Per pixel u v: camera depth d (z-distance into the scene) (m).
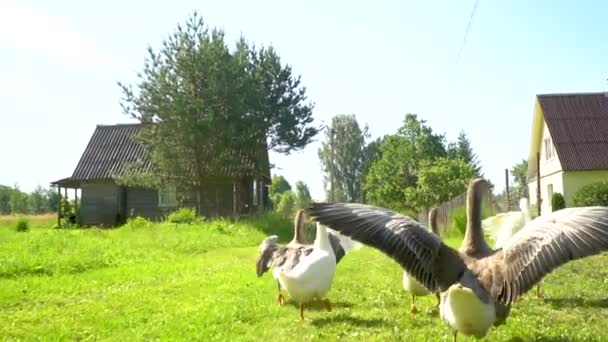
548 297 8.86
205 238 21.81
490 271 4.23
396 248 3.58
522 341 6.26
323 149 94.00
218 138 30.11
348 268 13.09
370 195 53.81
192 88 30.17
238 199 34.31
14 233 22.94
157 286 11.28
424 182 38.56
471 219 5.20
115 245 18.20
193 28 30.31
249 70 31.78
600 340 6.23
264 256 8.46
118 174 35.56
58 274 13.14
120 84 30.28
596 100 37.88
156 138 30.97
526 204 9.17
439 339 6.35
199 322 7.76
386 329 7.02
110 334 7.46
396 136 52.69
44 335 7.40
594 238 3.50
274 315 8.16
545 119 37.00
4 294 10.33
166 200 36.41
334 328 7.15
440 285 4.24
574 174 34.62
